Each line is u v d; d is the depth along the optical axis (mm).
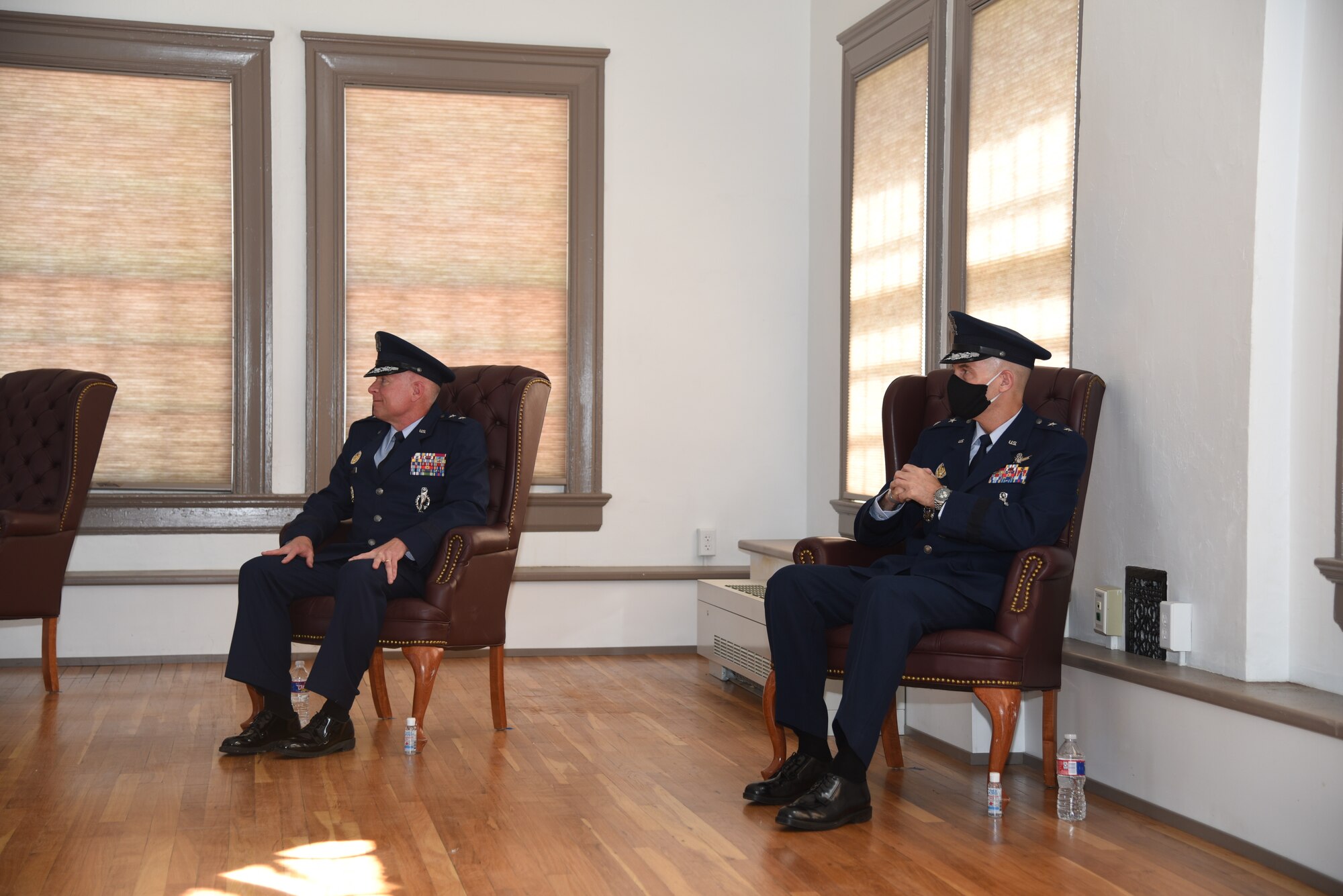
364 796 3078
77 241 5188
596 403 5539
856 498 5113
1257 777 2652
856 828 2859
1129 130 3322
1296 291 2859
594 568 5504
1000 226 4039
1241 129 2908
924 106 4574
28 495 4480
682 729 3930
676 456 5637
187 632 5152
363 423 4051
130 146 5219
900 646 2895
